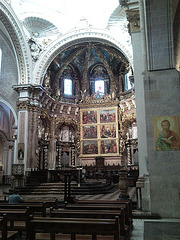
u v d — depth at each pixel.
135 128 25.86
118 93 28.05
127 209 6.07
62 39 22.92
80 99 29.16
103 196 13.76
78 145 27.31
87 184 17.33
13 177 20.33
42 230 4.12
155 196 7.92
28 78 22.17
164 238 5.39
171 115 8.27
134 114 25.20
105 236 5.19
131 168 23.94
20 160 20.78
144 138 9.24
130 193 14.50
